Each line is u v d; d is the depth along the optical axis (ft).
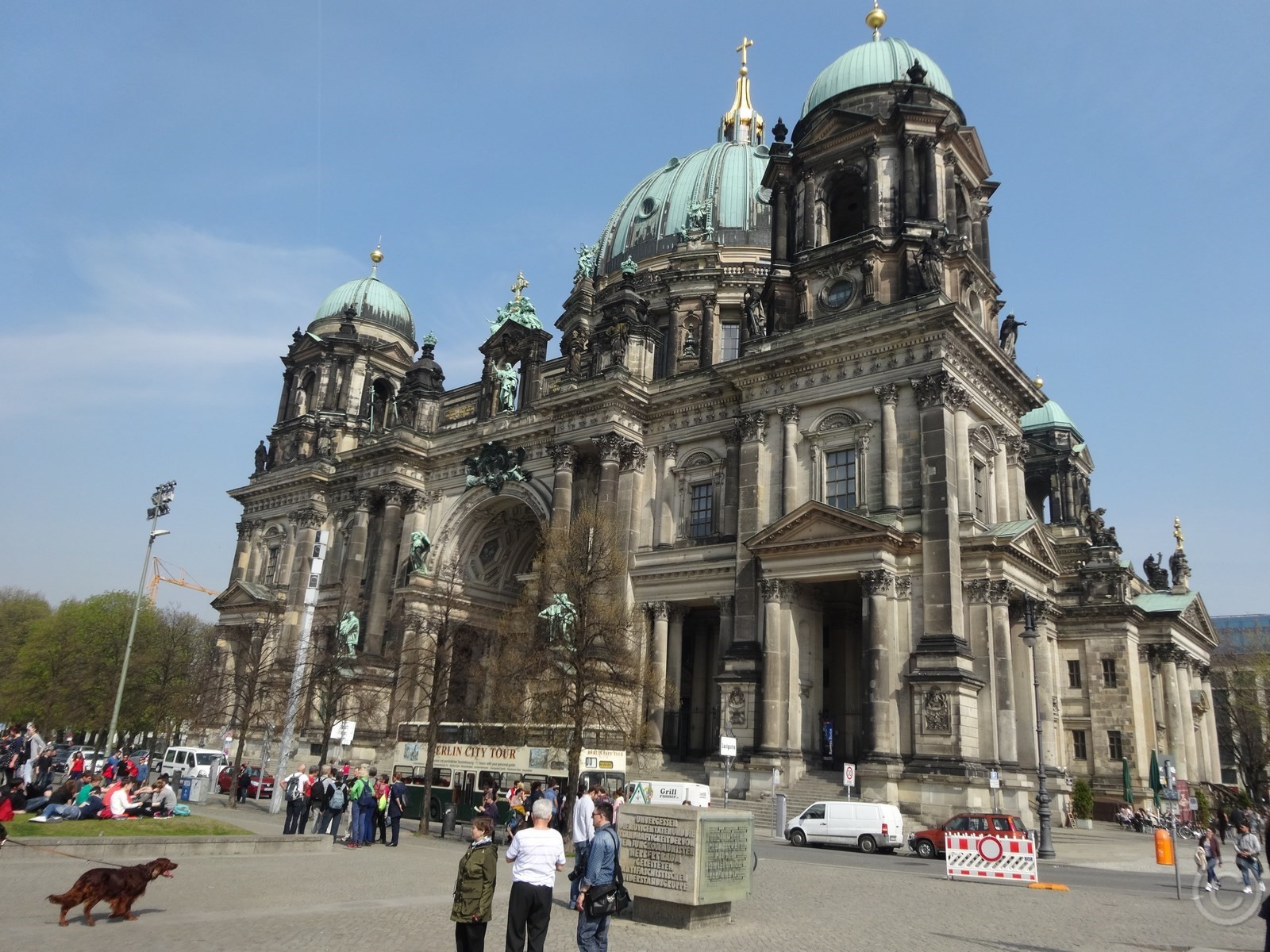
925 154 196.65
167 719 318.65
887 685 159.53
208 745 288.51
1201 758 286.66
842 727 199.41
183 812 122.42
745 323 209.87
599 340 230.07
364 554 271.90
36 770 151.33
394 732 225.56
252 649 232.94
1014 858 99.76
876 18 225.15
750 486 192.13
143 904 68.13
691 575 200.75
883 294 189.98
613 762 153.69
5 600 525.34
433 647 224.53
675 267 285.43
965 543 166.91
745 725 175.52
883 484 172.24
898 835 135.03
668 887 65.21
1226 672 373.20
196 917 63.62
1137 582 283.18
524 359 262.88
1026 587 176.45
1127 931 70.28
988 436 188.44
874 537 164.35
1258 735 345.31
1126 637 246.68
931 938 64.28
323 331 336.49
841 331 181.78
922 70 200.13
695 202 297.94
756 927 66.28
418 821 155.84
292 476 302.86
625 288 232.73
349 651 228.84
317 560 175.11
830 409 185.68
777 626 174.91
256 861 96.94
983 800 150.10
